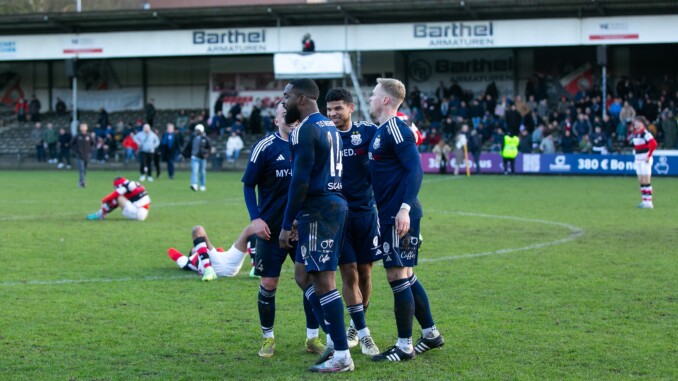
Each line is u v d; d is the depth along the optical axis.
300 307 11.20
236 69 54.00
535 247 16.52
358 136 9.02
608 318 10.26
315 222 8.31
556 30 45.41
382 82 8.77
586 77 50.34
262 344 9.28
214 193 30.77
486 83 51.84
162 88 58.09
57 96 59.03
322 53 46.81
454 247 16.56
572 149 42.56
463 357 8.63
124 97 58.19
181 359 8.66
